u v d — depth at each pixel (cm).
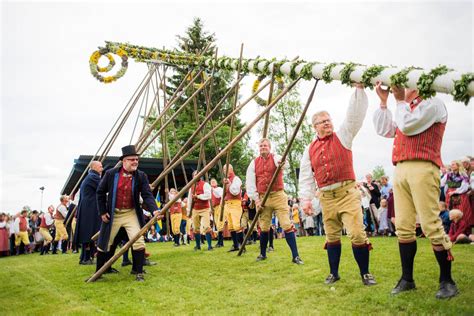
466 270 398
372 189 1032
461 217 689
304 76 519
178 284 439
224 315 307
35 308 361
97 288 440
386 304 302
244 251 718
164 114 872
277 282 416
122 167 515
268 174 577
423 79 299
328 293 352
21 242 1364
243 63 728
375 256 535
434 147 318
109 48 864
